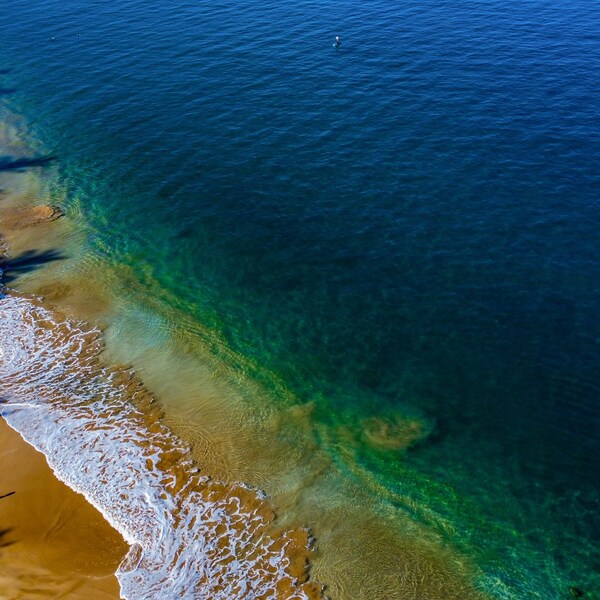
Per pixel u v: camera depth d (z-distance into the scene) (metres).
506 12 85.06
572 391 36.56
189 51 79.00
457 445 34.31
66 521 30.67
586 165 54.47
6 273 46.81
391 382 37.91
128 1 96.19
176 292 44.84
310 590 27.91
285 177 55.69
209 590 27.92
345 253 47.19
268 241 48.84
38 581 28.16
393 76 70.19
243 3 92.50
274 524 30.55
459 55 73.75
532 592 28.09
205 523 30.55
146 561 29.02
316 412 36.28
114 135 63.69
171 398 37.12
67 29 88.00
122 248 49.09
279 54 76.75
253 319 42.50
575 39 76.25
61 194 55.69
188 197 54.22
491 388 37.09
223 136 62.03
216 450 34.06
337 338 40.78
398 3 89.81
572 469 32.84
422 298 43.03
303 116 64.19
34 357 39.84
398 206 51.31
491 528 30.55
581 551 29.52
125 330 41.84
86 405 36.59
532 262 45.19
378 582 28.30
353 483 32.50
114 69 76.25
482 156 56.41
